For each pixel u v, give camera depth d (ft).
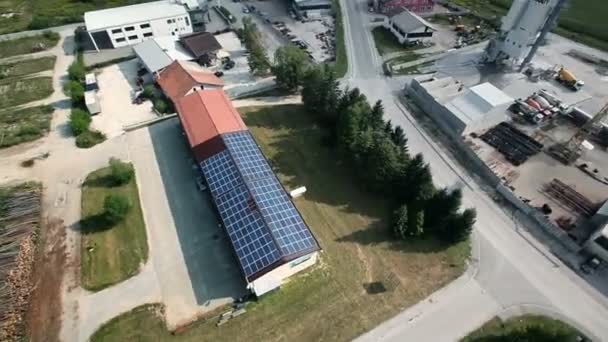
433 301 150.51
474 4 384.27
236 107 251.39
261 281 144.97
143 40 321.32
